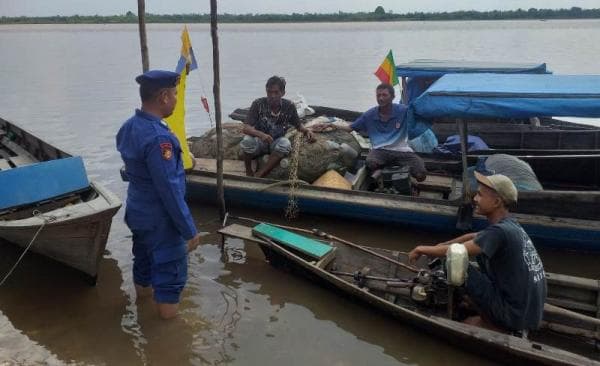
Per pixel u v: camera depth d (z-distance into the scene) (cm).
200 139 892
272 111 757
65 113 1560
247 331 502
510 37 5516
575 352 461
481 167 668
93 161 1049
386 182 730
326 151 754
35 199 577
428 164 805
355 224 731
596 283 489
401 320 496
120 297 556
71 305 542
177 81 459
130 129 457
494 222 440
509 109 544
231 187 738
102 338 489
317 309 537
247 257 645
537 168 774
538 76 650
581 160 750
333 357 466
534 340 476
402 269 562
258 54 3722
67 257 566
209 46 4659
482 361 458
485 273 462
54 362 456
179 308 535
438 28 9019
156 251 477
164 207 465
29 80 2331
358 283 543
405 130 752
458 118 575
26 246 587
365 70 2638
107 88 2077
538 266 437
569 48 3684
